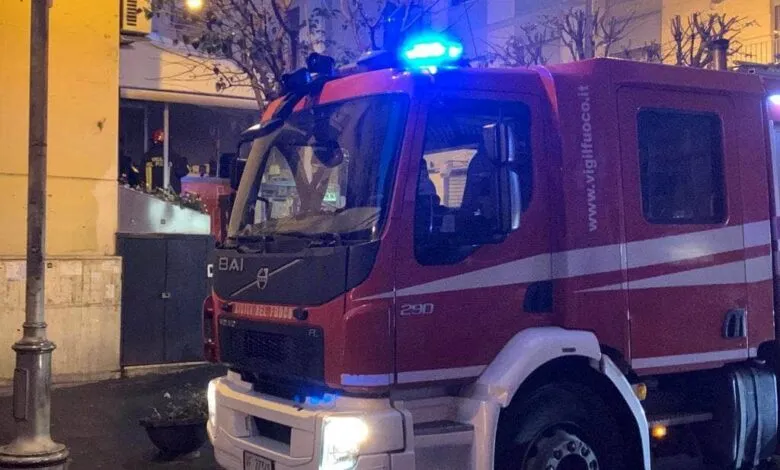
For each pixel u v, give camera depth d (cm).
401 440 490
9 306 1048
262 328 548
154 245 1170
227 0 991
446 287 513
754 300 630
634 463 574
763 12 1869
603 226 565
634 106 589
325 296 502
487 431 507
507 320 534
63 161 1104
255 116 1725
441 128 520
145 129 1612
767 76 673
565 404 559
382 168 509
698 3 1970
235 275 583
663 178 597
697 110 618
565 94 563
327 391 512
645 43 2070
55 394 1037
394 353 496
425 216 510
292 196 565
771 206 645
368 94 530
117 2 1140
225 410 574
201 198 1388
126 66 1470
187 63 1478
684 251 598
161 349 1174
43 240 725
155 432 755
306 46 981
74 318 1098
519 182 543
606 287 564
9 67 1061
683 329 595
